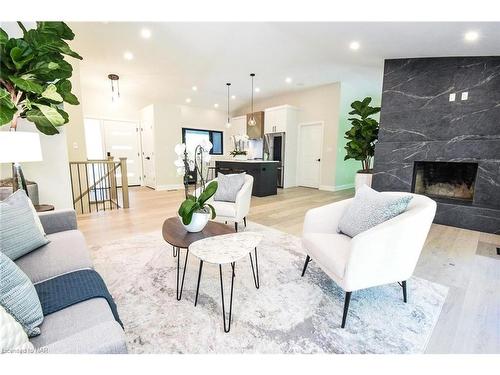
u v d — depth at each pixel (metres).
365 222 1.72
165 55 4.27
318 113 6.61
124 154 7.14
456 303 1.70
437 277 2.05
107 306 1.05
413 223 1.49
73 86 4.23
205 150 2.04
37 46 2.09
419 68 3.85
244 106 8.64
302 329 1.45
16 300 0.86
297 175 7.35
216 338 1.37
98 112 6.61
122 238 2.90
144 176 7.43
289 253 2.51
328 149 6.51
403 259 1.54
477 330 1.45
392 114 4.11
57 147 2.81
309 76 5.55
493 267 2.23
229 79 5.73
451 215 3.53
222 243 1.69
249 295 1.79
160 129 6.57
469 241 2.92
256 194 5.65
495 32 2.70
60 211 1.94
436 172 4.11
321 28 3.22
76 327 0.91
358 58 4.30
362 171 4.95
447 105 3.67
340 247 1.67
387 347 1.32
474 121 3.50
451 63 3.61
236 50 4.10
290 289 1.87
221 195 3.14
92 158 6.61
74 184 4.35
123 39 3.68
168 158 6.77
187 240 1.80
